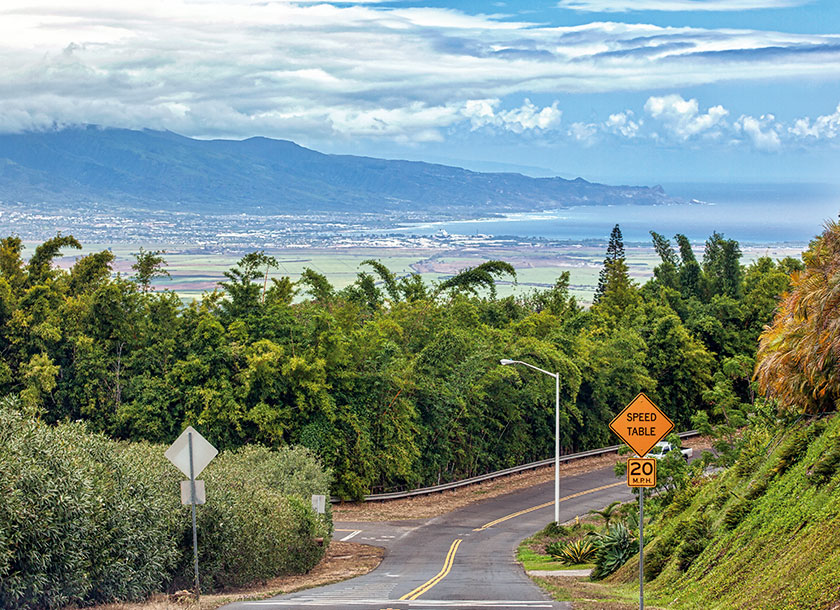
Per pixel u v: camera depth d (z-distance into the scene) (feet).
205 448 65.87
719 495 87.51
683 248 351.25
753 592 55.26
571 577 95.45
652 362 240.94
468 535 139.13
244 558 81.97
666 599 67.67
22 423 63.21
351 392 164.25
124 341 159.84
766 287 272.51
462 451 183.83
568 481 187.21
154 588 71.00
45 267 173.99
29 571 57.52
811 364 77.61
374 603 67.26
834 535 51.72
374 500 167.53
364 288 228.43
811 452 70.33
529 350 198.08
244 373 153.28
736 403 155.53
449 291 235.20
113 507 67.05
